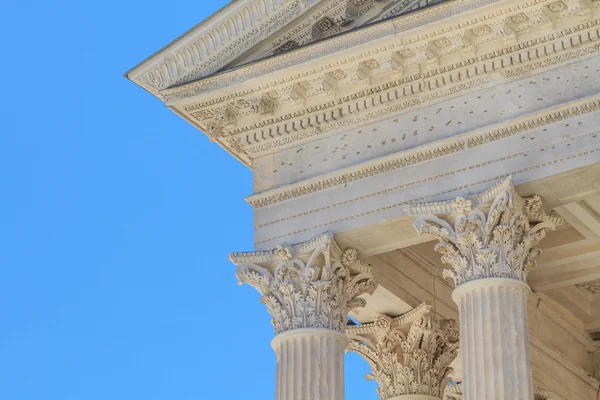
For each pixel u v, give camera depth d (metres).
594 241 40.75
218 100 38.09
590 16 33.78
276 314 36.59
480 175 34.78
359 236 36.62
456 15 34.56
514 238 34.00
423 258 41.38
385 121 36.81
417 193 35.69
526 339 33.19
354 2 36.97
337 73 36.75
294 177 37.84
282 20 37.62
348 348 41.25
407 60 36.00
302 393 35.38
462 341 33.56
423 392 40.00
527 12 34.19
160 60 38.78
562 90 34.28
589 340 46.25
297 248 36.94
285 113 37.97
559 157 33.78
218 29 38.25
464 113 35.59
